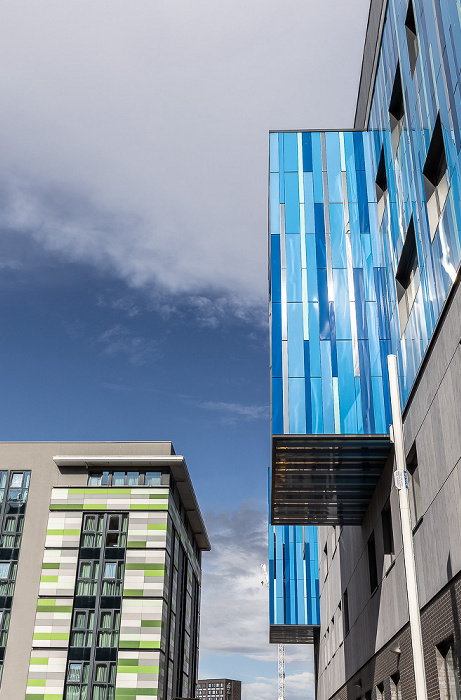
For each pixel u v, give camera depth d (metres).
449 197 13.59
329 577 38.34
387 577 19.97
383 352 20.19
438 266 14.44
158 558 45.62
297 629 53.16
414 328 16.83
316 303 21.08
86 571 45.59
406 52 18.05
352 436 19.06
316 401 19.67
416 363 16.44
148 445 49.88
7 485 48.56
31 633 43.72
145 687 41.88
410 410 17.08
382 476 21.05
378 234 22.00
